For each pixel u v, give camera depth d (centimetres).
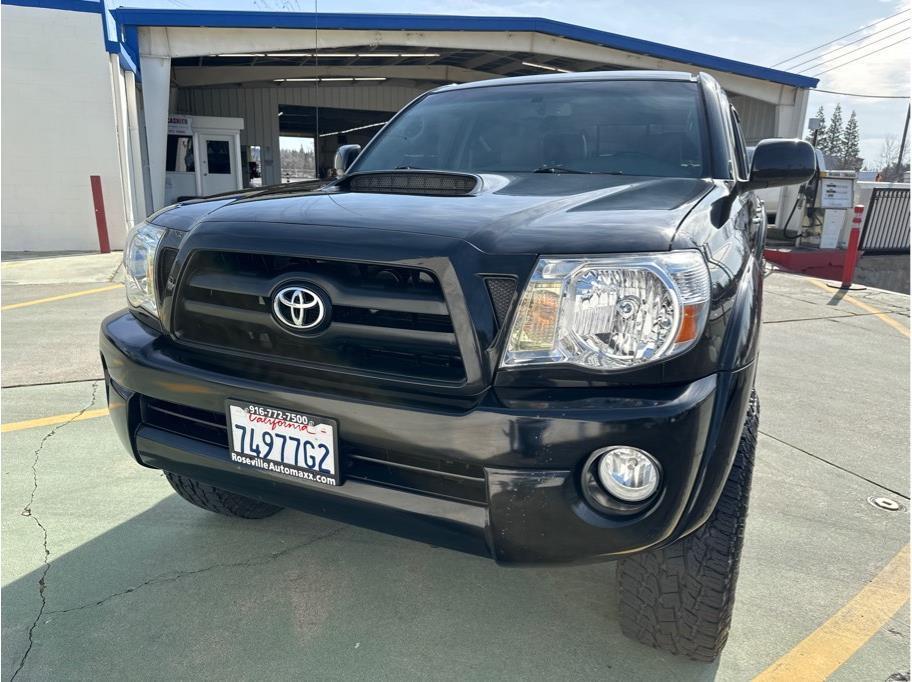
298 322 158
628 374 142
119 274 836
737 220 199
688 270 144
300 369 163
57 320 575
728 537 164
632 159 243
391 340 151
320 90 2184
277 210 176
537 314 142
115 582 219
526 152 256
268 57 1515
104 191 1063
